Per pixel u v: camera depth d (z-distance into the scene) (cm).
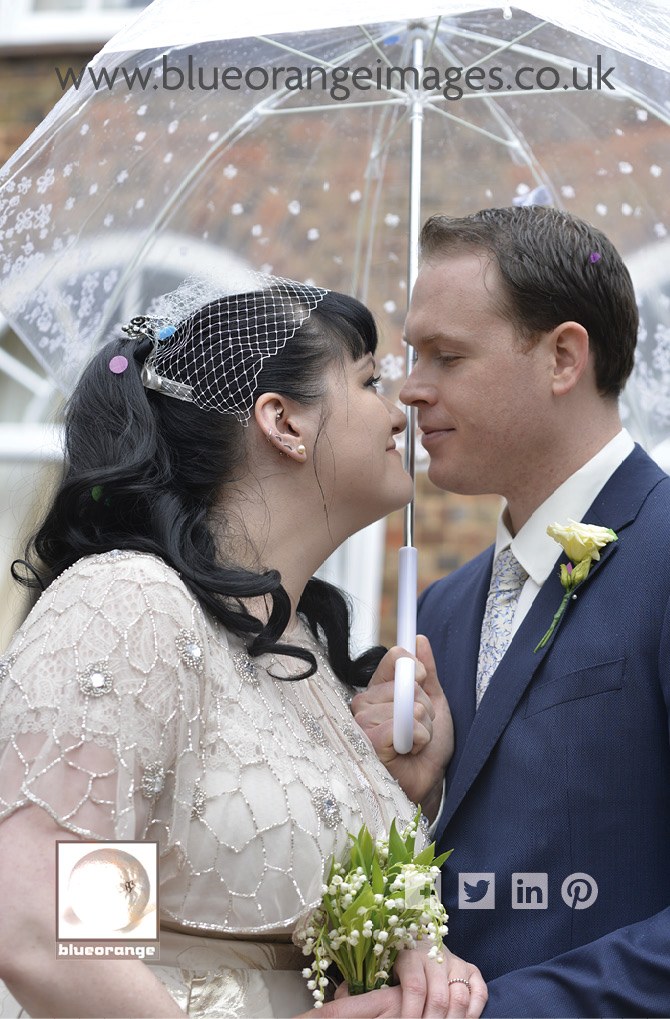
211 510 169
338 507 176
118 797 133
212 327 171
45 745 133
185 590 150
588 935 162
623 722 166
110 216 211
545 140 233
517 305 182
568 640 173
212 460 169
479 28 218
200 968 150
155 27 174
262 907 147
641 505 179
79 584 146
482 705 179
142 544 156
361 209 242
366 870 154
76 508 163
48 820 131
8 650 145
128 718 136
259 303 174
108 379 172
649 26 179
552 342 183
